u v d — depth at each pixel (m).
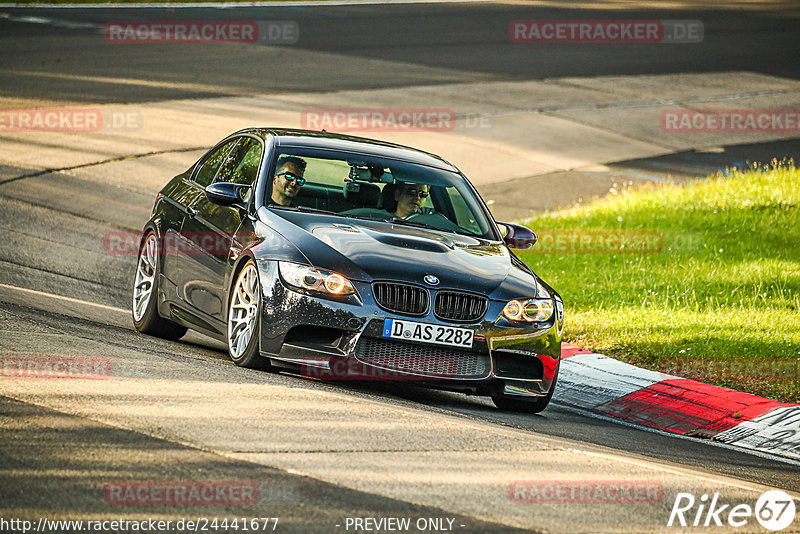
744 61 127.69
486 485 18.78
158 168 63.69
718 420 29.97
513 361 27.44
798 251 49.69
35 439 18.36
